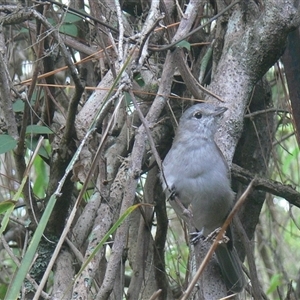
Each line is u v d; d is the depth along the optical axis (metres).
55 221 7.76
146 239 9.46
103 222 7.75
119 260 6.77
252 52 8.63
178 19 9.36
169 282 10.57
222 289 7.88
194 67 9.90
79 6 9.88
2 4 9.60
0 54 7.66
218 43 9.43
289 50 9.05
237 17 8.96
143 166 9.64
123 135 8.89
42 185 10.95
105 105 6.27
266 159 10.30
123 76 6.54
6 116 7.83
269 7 8.54
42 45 8.04
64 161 7.55
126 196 6.79
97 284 8.27
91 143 8.71
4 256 11.61
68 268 7.73
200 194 8.59
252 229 10.05
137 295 9.23
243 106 8.71
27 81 9.05
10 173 10.75
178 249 10.67
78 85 7.00
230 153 8.70
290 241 13.20
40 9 8.78
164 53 9.80
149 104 9.34
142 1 10.29
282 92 10.91
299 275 10.44
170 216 11.98
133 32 9.68
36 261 7.76
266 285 12.15
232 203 8.94
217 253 8.27
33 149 8.38
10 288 5.07
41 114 9.15
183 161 8.63
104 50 8.20
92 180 8.77
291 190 9.20
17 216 10.64
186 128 8.74
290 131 12.63
